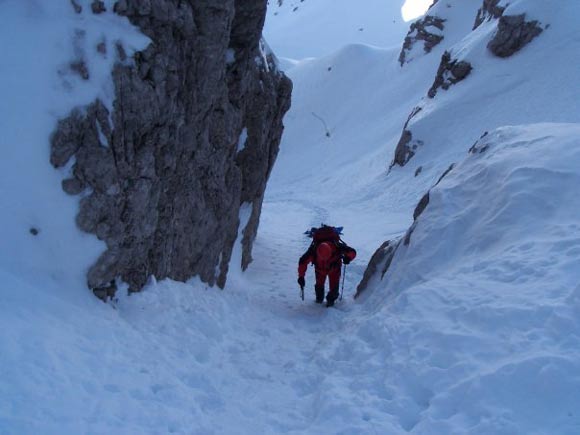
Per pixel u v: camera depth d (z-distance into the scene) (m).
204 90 6.63
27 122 4.57
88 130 4.85
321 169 51.94
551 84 29.27
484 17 45.62
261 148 10.02
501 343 3.85
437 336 4.25
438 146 31.16
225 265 8.49
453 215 6.48
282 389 4.69
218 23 6.41
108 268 5.11
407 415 3.70
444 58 38.03
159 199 6.00
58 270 4.68
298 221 22.44
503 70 32.38
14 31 4.73
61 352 3.66
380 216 25.39
